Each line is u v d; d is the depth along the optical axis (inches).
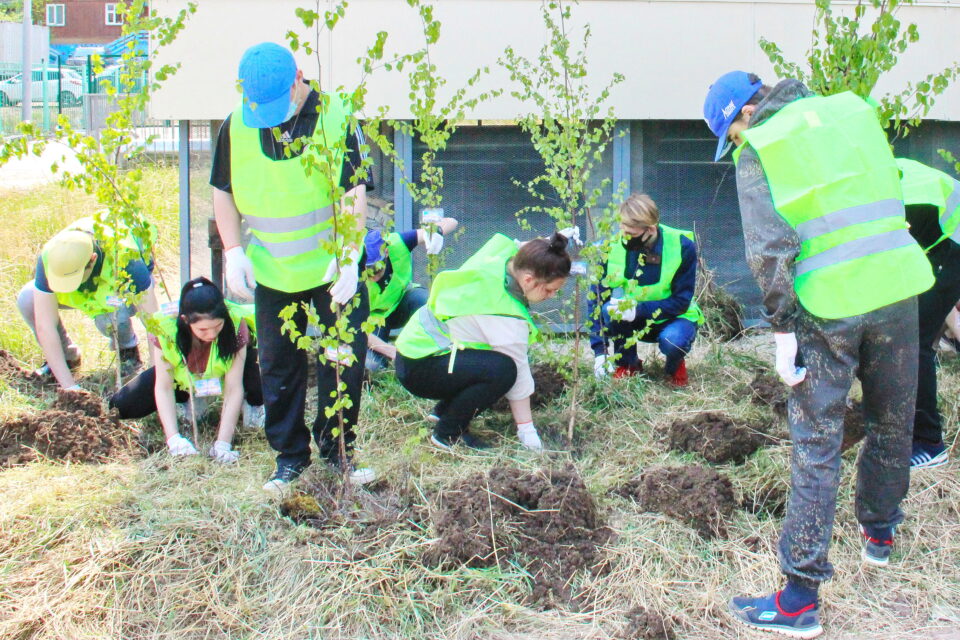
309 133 148.8
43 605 129.3
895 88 259.9
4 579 134.6
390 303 219.3
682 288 211.6
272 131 147.7
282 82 142.1
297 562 137.7
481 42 246.5
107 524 146.9
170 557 138.3
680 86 252.5
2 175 528.1
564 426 187.2
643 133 259.4
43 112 868.0
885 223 121.3
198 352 172.1
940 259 162.4
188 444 175.3
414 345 173.9
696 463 166.1
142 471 166.7
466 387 172.2
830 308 120.3
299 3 241.8
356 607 129.7
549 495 144.6
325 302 158.2
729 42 253.1
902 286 120.4
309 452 162.7
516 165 254.2
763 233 119.7
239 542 142.3
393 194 252.2
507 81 248.5
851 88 160.1
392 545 140.6
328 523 147.3
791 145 120.1
